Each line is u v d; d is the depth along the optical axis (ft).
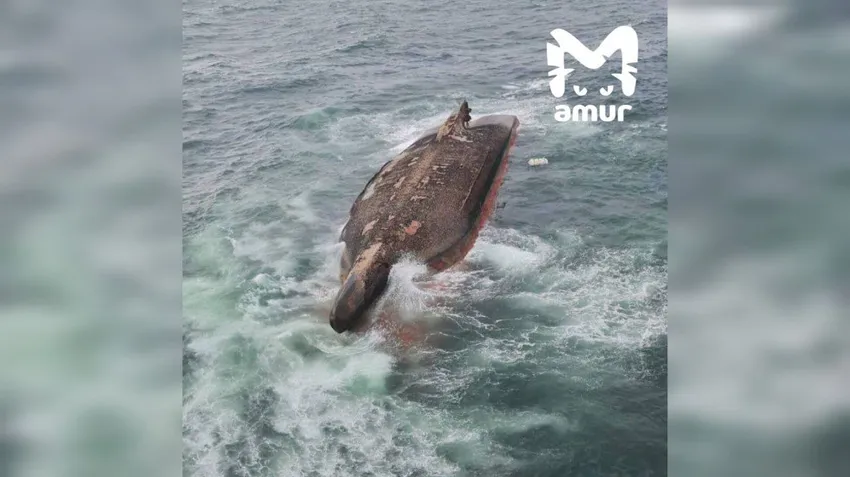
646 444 36.37
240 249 54.60
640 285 48.29
